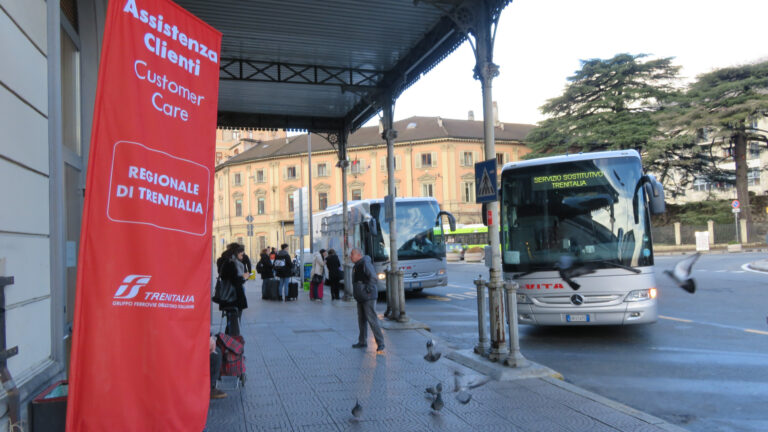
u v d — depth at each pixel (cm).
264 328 1236
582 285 1005
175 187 399
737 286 1784
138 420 368
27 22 388
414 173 6359
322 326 1256
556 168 1075
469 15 893
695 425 564
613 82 4762
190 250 408
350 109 1719
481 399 628
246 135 8175
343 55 1284
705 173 4547
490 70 864
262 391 675
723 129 4134
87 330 351
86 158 686
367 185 6538
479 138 6425
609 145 4447
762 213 4869
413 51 1254
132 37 374
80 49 694
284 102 1614
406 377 743
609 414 566
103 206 356
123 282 364
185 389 394
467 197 6319
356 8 1033
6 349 340
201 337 411
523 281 1049
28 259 383
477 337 1125
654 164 4394
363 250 2066
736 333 1035
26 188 382
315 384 708
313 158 6788
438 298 1972
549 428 527
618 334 1087
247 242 7162
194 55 421
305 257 2692
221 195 7562
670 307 1416
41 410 363
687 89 4716
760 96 4150
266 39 1182
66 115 646
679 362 830
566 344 1016
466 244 4847
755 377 733
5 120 349
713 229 4303
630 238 1011
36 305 396
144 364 372
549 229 1052
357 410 548
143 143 377
